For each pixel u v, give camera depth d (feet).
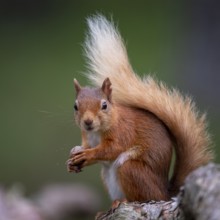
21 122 60.75
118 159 23.25
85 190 41.42
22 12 82.84
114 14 78.38
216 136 52.11
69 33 77.71
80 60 71.51
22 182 52.11
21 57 74.02
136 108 23.98
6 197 36.68
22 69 71.10
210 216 16.88
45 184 51.34
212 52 61.05
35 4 82.84
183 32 69.97
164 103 23.79
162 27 75.00
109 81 23.58
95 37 24.43
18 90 66.74
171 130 23.97
